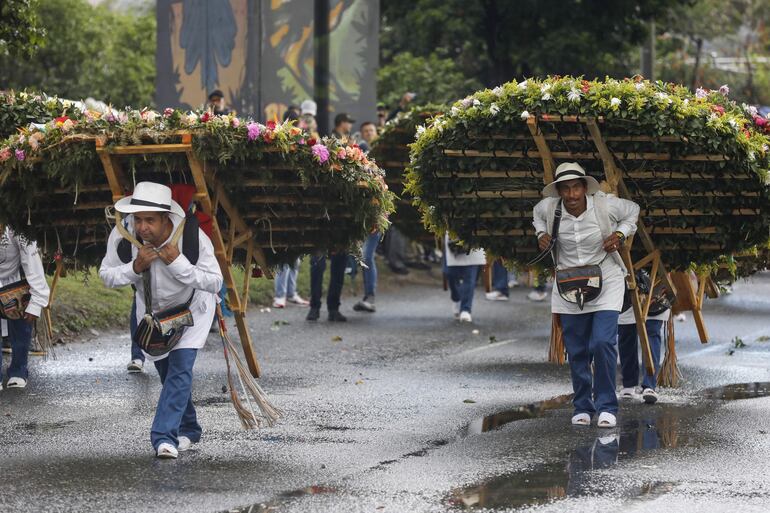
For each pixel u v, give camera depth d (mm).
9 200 12094
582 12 43062
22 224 12523
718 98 14570
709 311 24719
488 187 13477
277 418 11492
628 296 13562
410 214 22844
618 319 13164
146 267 10422
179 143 10922
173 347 10742
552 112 12305
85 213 12375
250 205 12539
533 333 21031
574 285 12234
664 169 12969
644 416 13000
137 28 56250
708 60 65625
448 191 13547
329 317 22312
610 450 11211
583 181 12312
